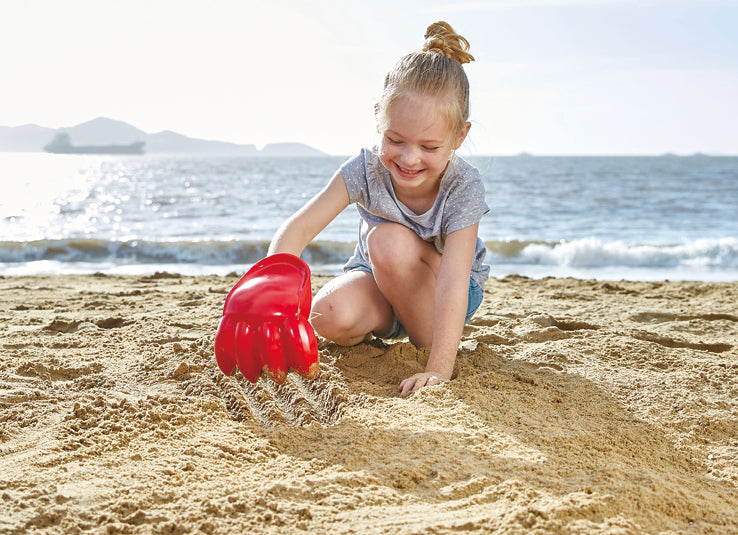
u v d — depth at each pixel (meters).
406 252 2.31
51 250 7.41
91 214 13.59
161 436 1.70
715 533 1.33
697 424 1.93
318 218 2.33
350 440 1.69
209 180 31.34
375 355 2.47
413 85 1.97
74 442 1.64
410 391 2.07
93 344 2.66
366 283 2.49
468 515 1.32
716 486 1.58
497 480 1.46
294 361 1.77
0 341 2.73
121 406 1.87
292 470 1.54
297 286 1.82
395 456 1.59
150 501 1.36
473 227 2.28
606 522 1.29
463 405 1.92
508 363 2.46
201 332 2.87
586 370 2.39
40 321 3.18
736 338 3.07
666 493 1.45
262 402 2.05
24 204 15.54
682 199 18.31
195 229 11.15
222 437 1.71
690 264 7.55
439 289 2.22
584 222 12.51
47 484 1.41
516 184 26.58
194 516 1.29
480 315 3.41
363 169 2.35
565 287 4.77
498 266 7.33
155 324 3.03
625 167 51.62
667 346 2.97
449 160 2.25
